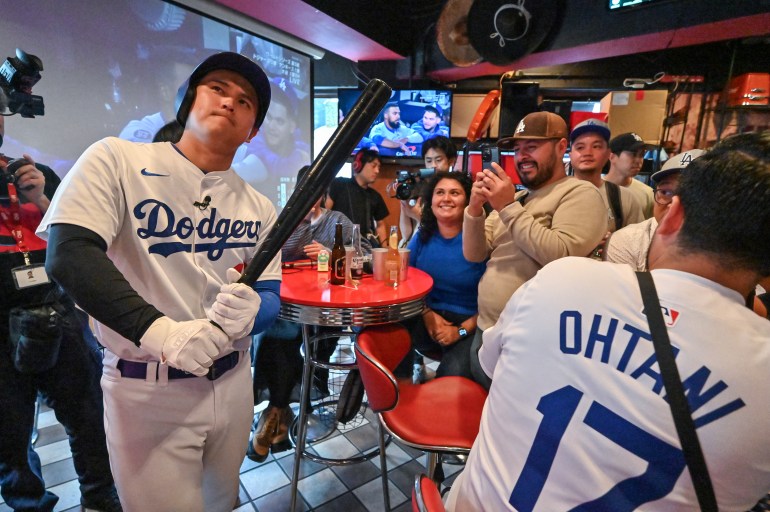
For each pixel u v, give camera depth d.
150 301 0.91
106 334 0.91
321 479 1.80
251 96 0.99
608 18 2.79
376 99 0.80
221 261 1.01
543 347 0.61
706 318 0.52
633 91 3.69
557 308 0.61
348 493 1.73
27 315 1.29
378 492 1.74
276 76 3.37
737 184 0.52
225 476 1.11
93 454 1.51
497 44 3.17
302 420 1.57
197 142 0.96
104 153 0.84
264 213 1.12
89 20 2.20
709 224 0.54
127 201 0.86
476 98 3.96
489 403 0.71
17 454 1.43
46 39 2.04
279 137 3.50
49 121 2.08
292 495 1.56
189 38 2.69
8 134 1.94
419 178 2.72
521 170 1.59
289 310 1.46
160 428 0.94
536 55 3.16
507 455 0.62
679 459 0.49
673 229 0.61
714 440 0.48
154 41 2.51
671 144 3.80
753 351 0.50
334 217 2.39
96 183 0.80
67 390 1.46
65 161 2.17
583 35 2.91
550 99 4.15
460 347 1.76
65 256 0.72
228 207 1.01
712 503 0.49
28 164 1.49
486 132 3.88
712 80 3.81
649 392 0.51
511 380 0.65
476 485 0.67
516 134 1.55
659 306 0.55
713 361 0.50
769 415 0.48
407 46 3.83
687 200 0.57
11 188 1.43
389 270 1.62
